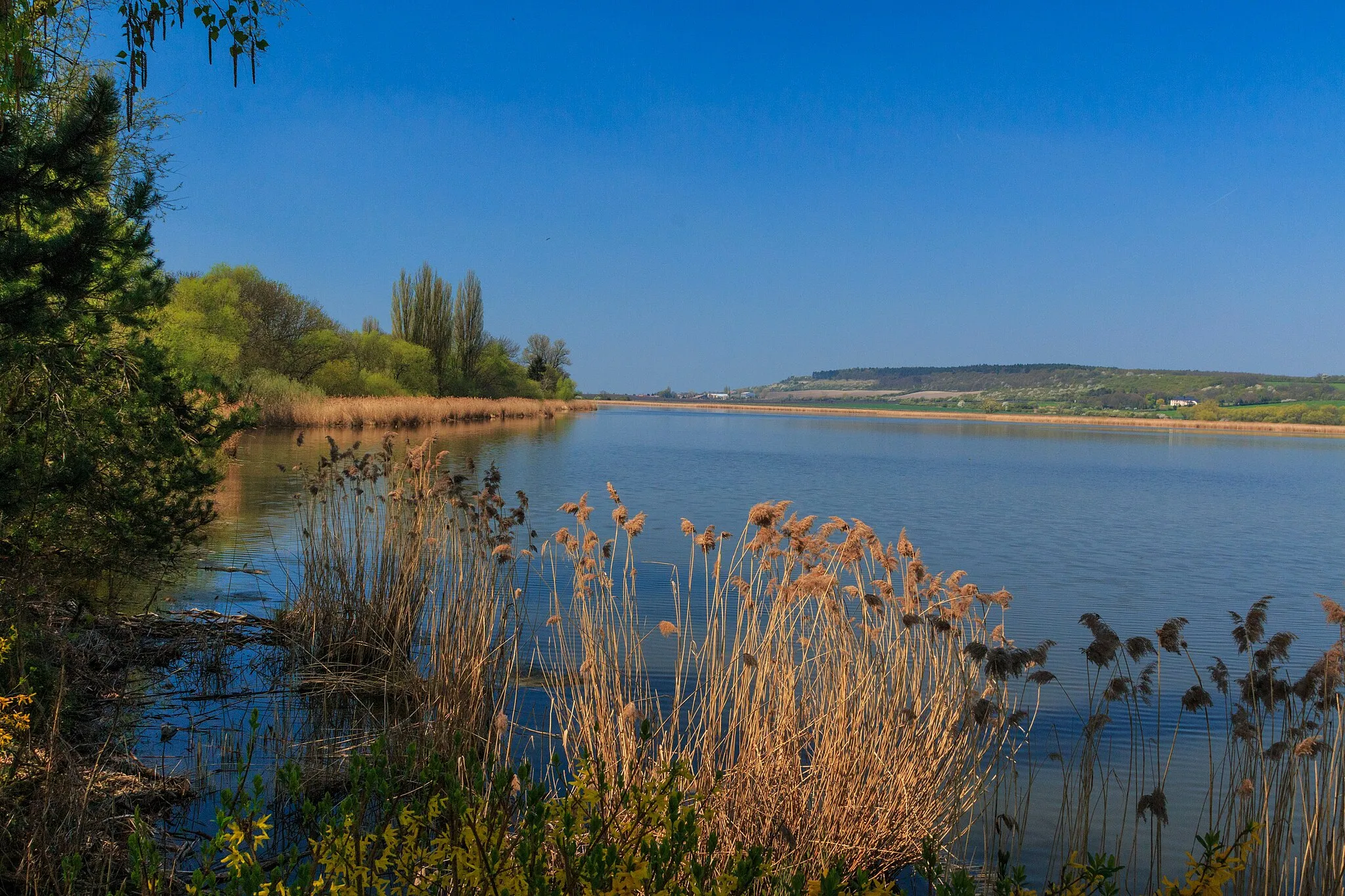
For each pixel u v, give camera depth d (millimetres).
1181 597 15906
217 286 48219
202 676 8750
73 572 8195
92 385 7934
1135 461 53750
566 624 11477
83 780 5414
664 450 50312
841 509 27344
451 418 64938
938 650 6824
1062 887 3363
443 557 10836
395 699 8516
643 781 4016
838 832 5707
